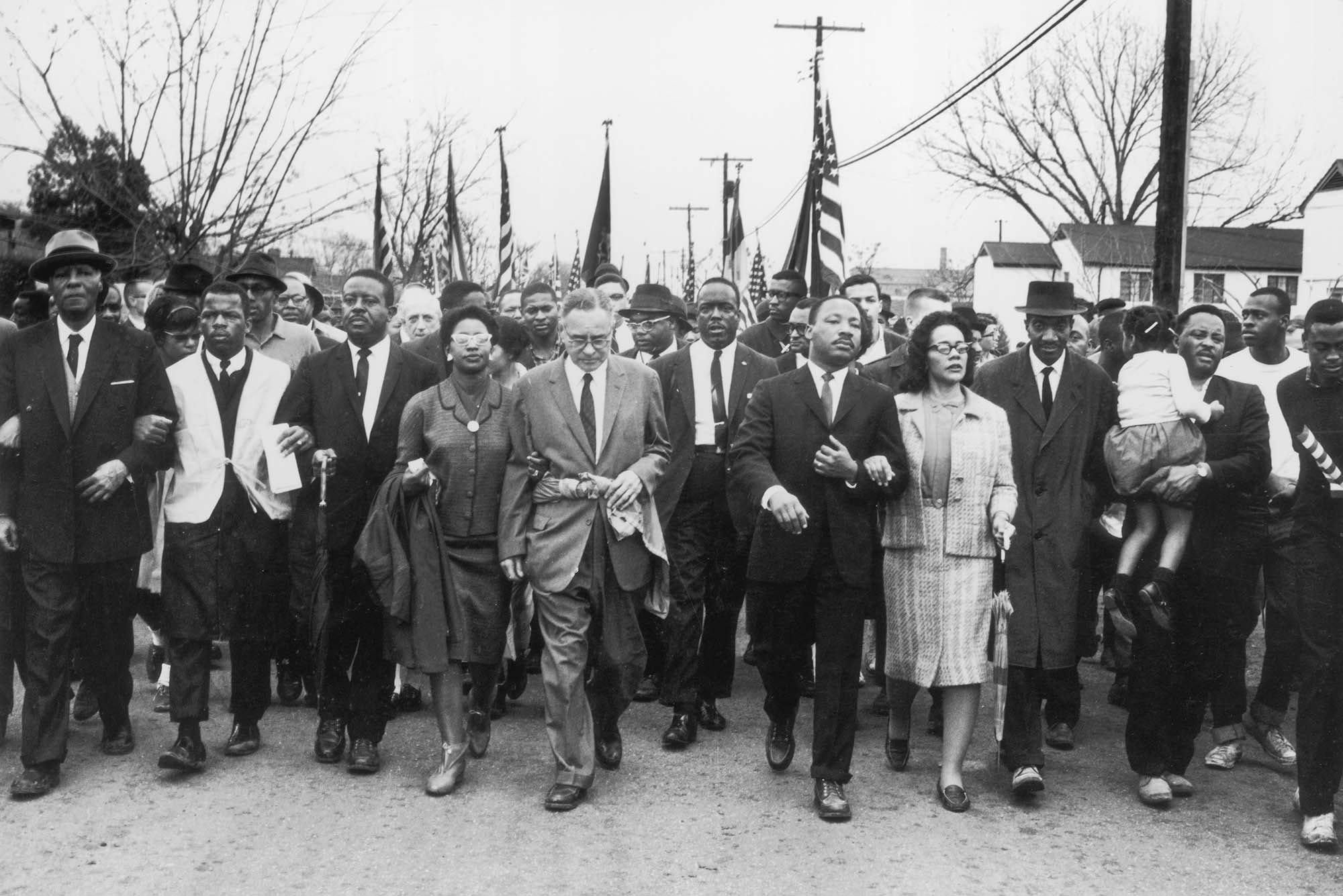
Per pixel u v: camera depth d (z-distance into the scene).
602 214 20.05
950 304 7.80
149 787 5.55
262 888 4.45
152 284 9.94
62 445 5.52
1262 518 5.93
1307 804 5.08
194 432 5.82
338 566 5.93
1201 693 5.73
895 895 4.47
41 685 5.41
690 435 6.69
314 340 8.12
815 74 19.64
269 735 6.40
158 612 7.32
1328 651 5.05
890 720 6.31
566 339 5.55
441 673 5.56
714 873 4.65
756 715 6.98
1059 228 43.19
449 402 5.73
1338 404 5.26
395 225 18.84
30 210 12.02
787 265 19.48
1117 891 4.55
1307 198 36.19
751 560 5.52
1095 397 6.02
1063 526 5.82
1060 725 6.43
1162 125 11.42
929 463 5.48
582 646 5.44
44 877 4.53
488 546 5.75
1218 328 5.99
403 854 4.80
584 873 4.62
